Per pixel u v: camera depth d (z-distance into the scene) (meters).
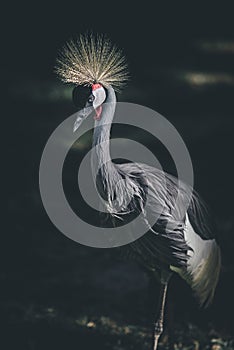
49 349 10.74
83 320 11.48
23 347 10.77
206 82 24.31
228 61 26.56
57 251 13.75
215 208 15.62
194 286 9.97
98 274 12.95
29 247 13.86
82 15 27.91
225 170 17.59
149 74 24.42
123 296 12.32
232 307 11.85
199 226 9.79
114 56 9.30
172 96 22.75
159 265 9.52
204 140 19.39
